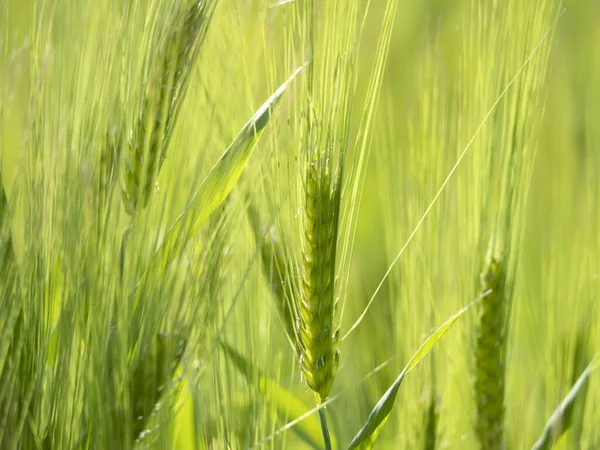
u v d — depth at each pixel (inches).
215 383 27.3
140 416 25.7
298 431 28.9
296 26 26.5
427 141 30.0
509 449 30.0
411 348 29.8
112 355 25.4
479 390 28.9
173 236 26.0
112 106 26.2
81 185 25.7
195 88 27.5
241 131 26.7
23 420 25.2
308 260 26.3
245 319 27.5
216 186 26.5
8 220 25.4
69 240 25.7
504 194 28.9
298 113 26.5
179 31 26.0
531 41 28.5
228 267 26.9
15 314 25.4
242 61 27.6
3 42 26.1
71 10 26.3
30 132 25.9
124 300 25.4
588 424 29.6
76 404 25.7
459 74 29.4
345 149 26.5
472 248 29.4
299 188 26.4
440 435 29.7
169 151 26.4
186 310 26.0
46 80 26.0
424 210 29.9
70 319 25.6
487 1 28.8
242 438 27.9
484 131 29.1
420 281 30.1
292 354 29.6
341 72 26.3
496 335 28.8
